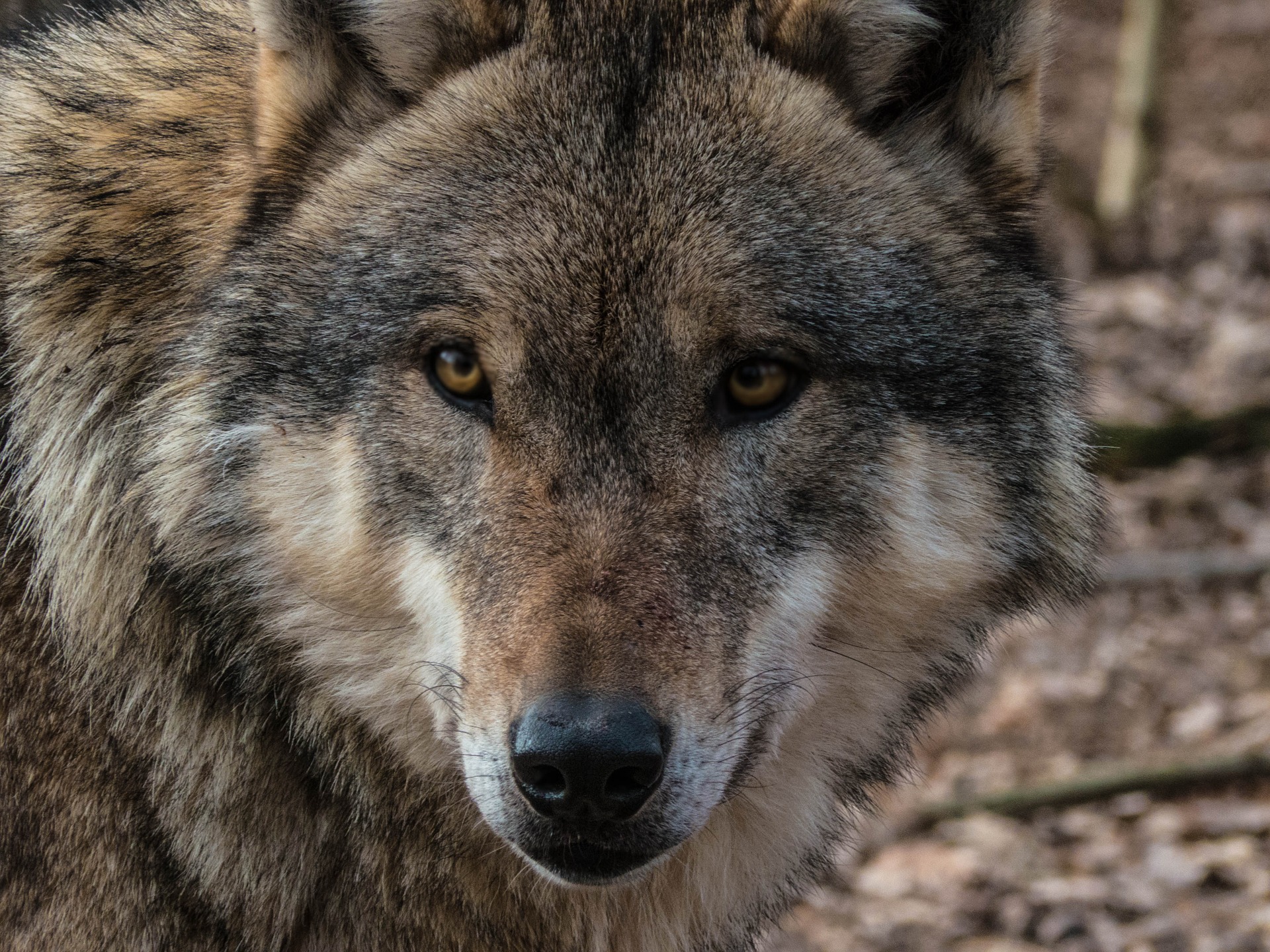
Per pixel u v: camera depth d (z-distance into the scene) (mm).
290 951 6793
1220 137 33375
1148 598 17922
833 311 6254
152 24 7414
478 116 6465
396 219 6332
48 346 6574
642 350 6027
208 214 6738
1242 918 11680
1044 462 6945
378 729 6641
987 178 7031
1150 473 20047
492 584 5922
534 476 6023
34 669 6410
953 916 12688
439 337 6156
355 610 6520
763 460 6258
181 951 6465
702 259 6074
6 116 7008
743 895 7227
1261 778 14000
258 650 6590
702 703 5809
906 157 6914
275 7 6414
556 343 6016
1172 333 24188
